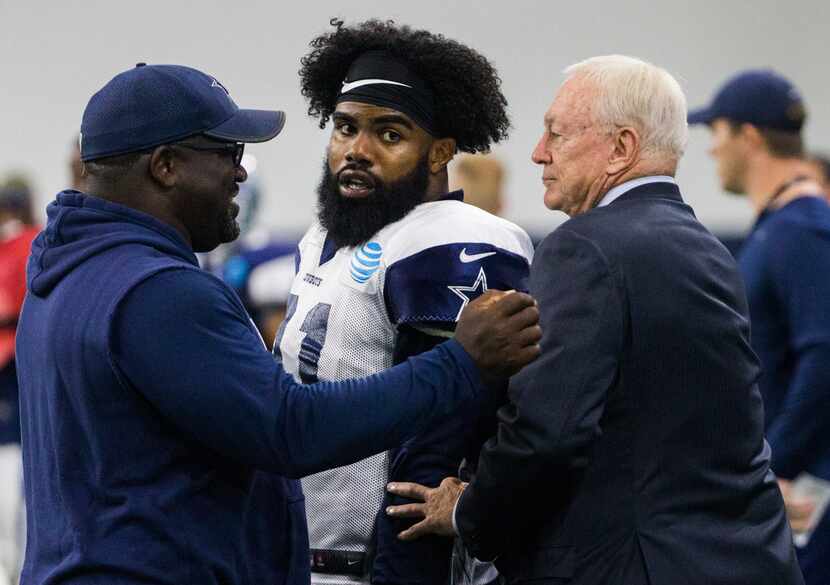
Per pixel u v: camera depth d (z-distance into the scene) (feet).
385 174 30.30
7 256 62.49
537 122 88.33
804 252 42.83
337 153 30.66
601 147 29.09
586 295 26.89
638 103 28.86
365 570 30.32
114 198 25.90
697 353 27.48
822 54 88.22
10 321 62.08
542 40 88.48
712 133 46.55
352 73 30.78
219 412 24.06
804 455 42.45
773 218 43.83
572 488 27.48
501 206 58.95
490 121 31.50
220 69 90.48
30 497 26.21
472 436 29.60
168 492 24.59
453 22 88.89
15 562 62.90
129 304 24.22
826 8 88.07
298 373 30.71
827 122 88.17
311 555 30.68
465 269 29.43
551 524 27.66
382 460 30.35
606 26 88.43
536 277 27.76
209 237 26.63
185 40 90.99
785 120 44.78
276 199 89.04
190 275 24.62
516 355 25.27
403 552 29.22
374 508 30.25
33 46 92.58
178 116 25.64
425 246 29.58
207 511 25.05
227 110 26.27
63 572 24.57
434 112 30.68
